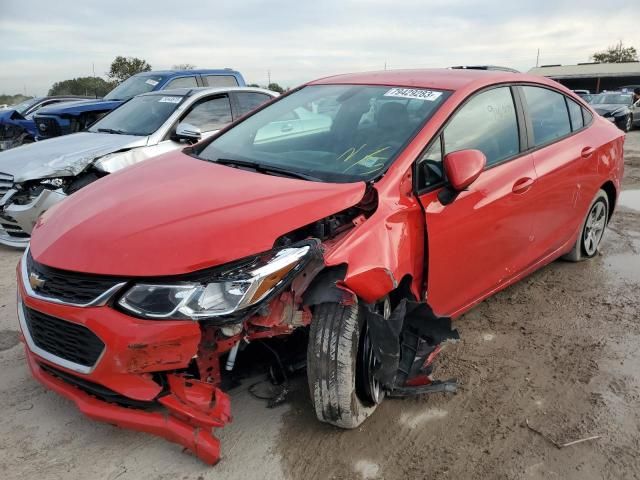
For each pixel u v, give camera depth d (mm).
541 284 4754
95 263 2391
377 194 2826
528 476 2559
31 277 2580
